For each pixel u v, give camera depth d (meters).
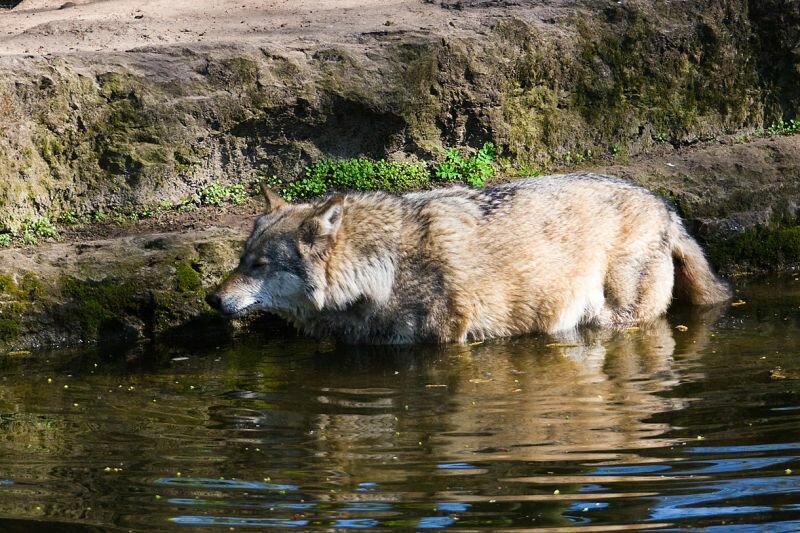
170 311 14.20
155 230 16.08
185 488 8.40
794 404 10.09
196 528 7.64
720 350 12.35
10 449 9.45
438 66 18.08
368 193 13.90
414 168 17.94
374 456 9.00
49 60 16.23
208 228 15.74
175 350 13.41
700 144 20.12
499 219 13.67
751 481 8.25
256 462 8.95
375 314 13.41
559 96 19.25
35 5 24.86
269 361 12.68
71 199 16.38
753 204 17.31
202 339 14.05
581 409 10.18
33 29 20.56
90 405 10.84
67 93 16.17
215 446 9.39
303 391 11.19
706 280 14.97
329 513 7.84
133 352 13.34
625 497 8.02
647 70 19.86
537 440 9.29
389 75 17.80
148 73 16.80
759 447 8.96
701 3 20.16
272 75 17.33
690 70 20.16
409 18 19.81
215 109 17.03
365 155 18.08
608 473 8.48
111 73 16.53
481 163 18.31
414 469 8.68
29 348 13.62
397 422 9.95
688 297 15.09
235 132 17.33
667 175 17.64
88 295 13.93
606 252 14.05
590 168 19.02
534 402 10.48
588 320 14.11
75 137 16.33
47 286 13.82
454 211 13.59
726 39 20.28
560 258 13.77
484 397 10.72
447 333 13.38
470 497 8.07
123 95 16.56
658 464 8.65
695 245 15.04
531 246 13.65
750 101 20.62
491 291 13.46
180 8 22.48
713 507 7.81
